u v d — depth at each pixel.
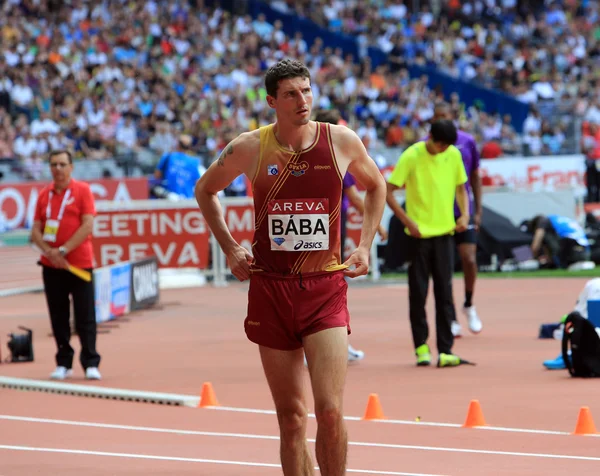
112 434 23.94
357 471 19.52
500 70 116.94
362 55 115.94
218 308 49.00
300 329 15.97
